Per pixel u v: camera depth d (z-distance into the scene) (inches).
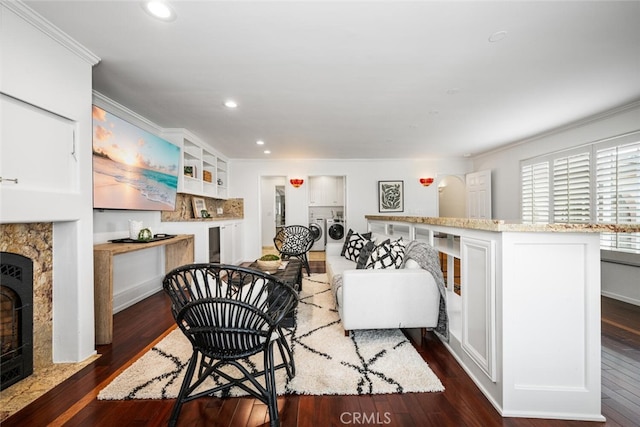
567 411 55.4
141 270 137.9
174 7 62.8
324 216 320.8
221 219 192.2
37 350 73.2
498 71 93.7
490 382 60.3
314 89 106.7
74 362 76.3
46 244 74.9
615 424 53.6
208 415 56.4
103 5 61.7
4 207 58.5
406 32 72.9
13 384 66.0
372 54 83.2
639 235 122.8
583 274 55.2
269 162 243.3
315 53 82.4
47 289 75.1
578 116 137.1
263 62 87.2
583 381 55.4
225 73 93.9
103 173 103.0
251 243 242.2
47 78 67.4
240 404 59.7
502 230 55.1
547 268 55.6
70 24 67.7
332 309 115.1
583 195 146.1
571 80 100.1
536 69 92.2
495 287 58.6
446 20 68.4
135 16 65.6
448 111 130.3
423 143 191.3
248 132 164.4
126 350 83.6
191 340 53.7
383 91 108.7
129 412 57.2
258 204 242.4
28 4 60.6
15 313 68.0
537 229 54.0
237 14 65.4
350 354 78.5
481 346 63.6
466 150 213.3
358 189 247.1
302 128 156.6
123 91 107.8
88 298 79.5
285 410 57.6
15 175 60.7
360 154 226.5
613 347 84.0
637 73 95.0
